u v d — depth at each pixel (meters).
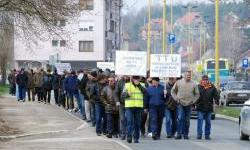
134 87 21.28
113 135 23.17
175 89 22.61
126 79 22.23
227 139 22.70
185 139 22.62
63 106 39.72
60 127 26.64
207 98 22.52
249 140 22.33
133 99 21.25
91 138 22.61
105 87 23.05
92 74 26.41
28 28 25.92
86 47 100.25
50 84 43.94
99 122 24.03
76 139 22.16
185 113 22.64
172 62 25.66
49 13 24.03
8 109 37.41
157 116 22.58
